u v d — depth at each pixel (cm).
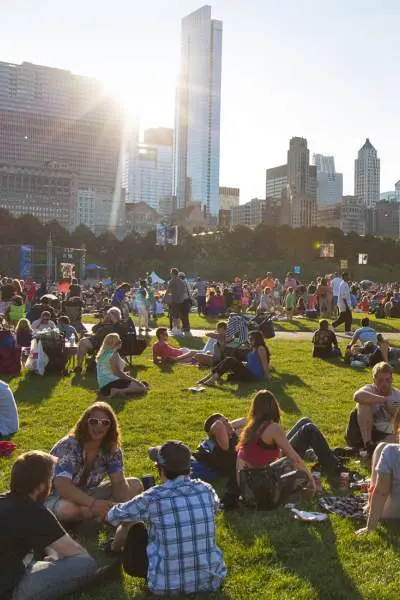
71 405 1234
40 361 1555
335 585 535
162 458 546
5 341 1584
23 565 496
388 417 927
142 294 2472
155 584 518
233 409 1201
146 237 12988
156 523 526
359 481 802
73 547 518
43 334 1577
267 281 3797
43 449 924
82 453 657
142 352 1891
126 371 1645
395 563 577
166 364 1778
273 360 1841
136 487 685
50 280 6312
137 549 543
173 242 8250
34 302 3288
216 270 12094
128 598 520
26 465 504
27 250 6806
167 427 1059
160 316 3400
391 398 924
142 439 979
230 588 532
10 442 921
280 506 718
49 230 13150
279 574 557
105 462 667
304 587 531
